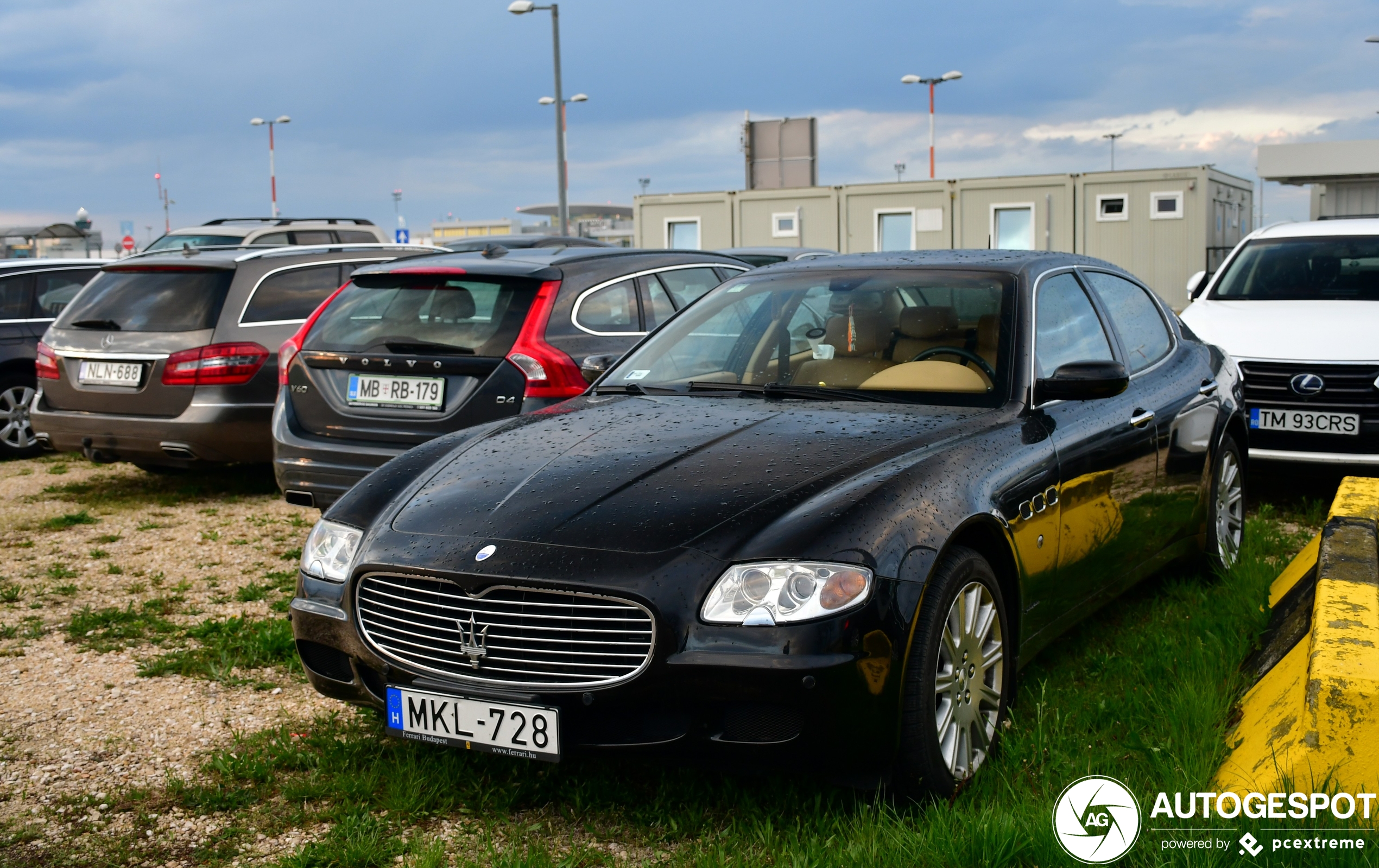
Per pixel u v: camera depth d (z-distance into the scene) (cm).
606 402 411
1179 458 471
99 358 751
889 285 425
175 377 727
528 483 333
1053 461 368
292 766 357
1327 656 285
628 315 617
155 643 484
